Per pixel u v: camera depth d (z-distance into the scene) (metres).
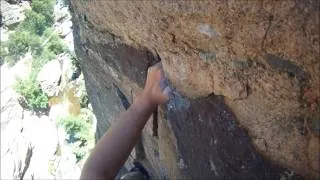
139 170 3.18
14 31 21.03
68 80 18.03
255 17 2.04
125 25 3.25
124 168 5.89
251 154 2.68
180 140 3.34
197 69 2.73
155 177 4.59
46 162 15.65
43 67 18.95
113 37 3.86
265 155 2.60
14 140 15.80
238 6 2.06
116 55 4.04
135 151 4.53
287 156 2.45
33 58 19.80
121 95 4.70
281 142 2.43
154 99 3.08
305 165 2.38
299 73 2.08
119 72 4.21
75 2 4.25
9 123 16.64
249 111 2.54
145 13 2.76
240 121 2.67
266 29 2.04
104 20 3.68
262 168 2.65
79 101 17.36
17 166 14.78
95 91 5.93
